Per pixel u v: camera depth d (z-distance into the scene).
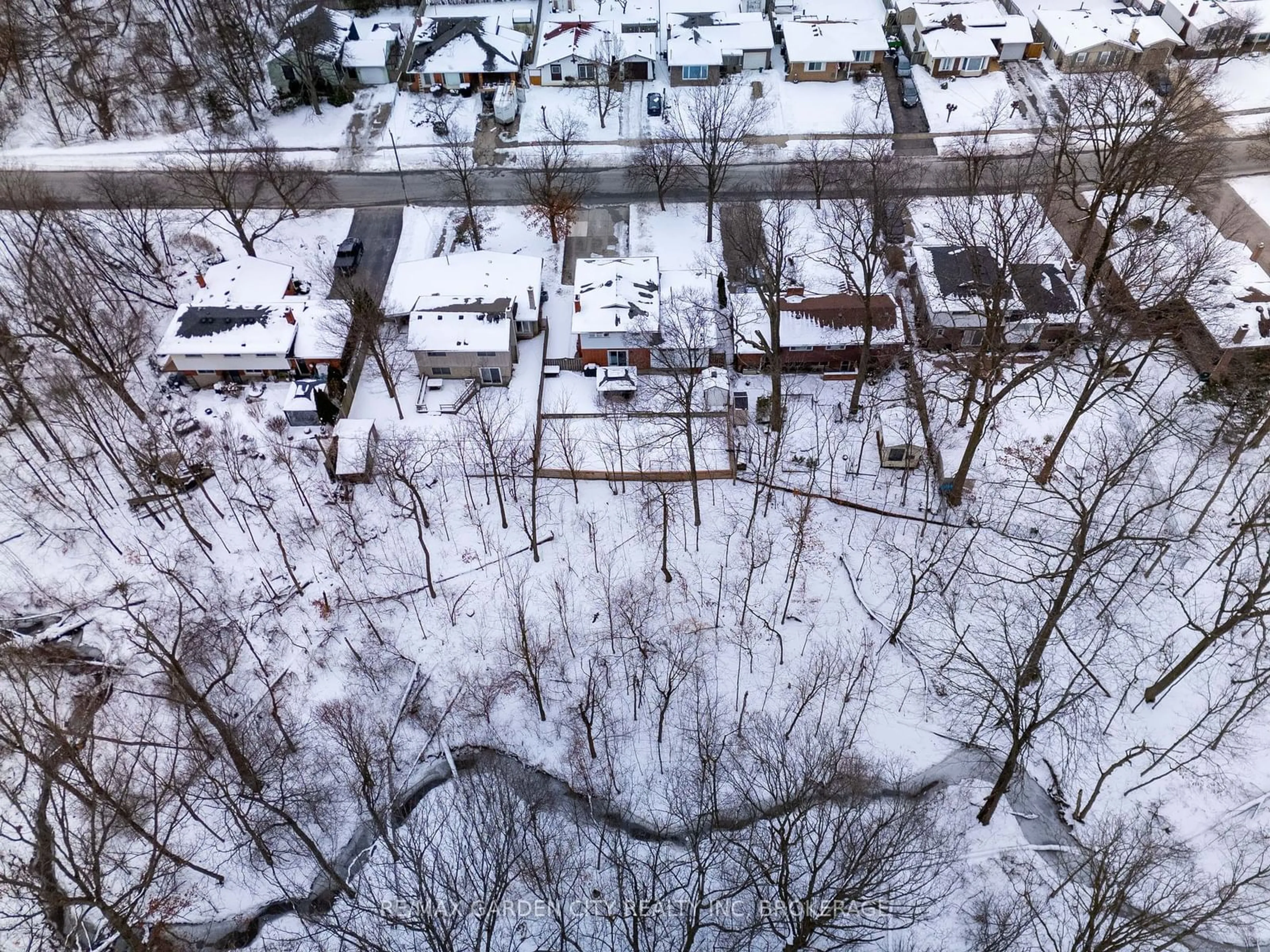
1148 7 97.56
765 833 44.19
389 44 93.81
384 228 79.69
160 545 58.12
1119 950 40.31
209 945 44.00
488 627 53.62
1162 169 64.50
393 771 48.47
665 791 47.25
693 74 92.62
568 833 45.88
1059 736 48.28
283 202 81.19
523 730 50.25
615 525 58.00
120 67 94.75
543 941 41.00
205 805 47.75
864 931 41.53
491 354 64.62
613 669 51.69
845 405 64.12
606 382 64.12
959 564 53.81
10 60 91.56
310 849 44.03
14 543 58.28
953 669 50.31
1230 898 37.56
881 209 62.81
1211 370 62.84
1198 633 51.03
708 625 53.06
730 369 66.94
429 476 60.50
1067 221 74.19
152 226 79.12
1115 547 51.78
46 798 42.50
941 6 94.88
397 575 56.00
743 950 40.06
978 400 61.12
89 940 44.19
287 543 57.97
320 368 67.50
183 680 42.72
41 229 70.38
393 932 41.56
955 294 64.94
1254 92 88.25
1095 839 44.84
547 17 101.75
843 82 92.25
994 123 85.38
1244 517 53.62
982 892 43.31
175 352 65.50
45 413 63.53
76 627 53.84
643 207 79.88
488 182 83.50
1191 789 46.00
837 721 49.31
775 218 74.69
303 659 52.84
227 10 95.00
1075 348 60.94
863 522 57.38
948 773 47.88
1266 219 75.12
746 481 59.78
